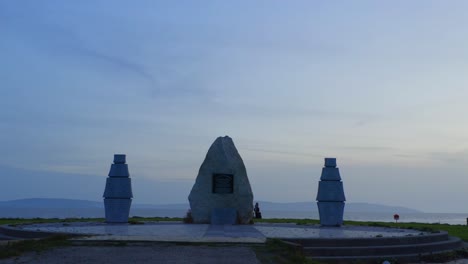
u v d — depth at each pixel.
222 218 29.83
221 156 30.92
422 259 19.70
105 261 14.28
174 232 22.34
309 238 19.33
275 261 14.82
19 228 23.58
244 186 30.84
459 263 19.41
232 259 14.85
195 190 30.88
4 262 14.06
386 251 19.56
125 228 24.78
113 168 30.05
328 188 29.38
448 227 35.91
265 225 29.48
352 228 27.75
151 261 14.35
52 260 14.37
